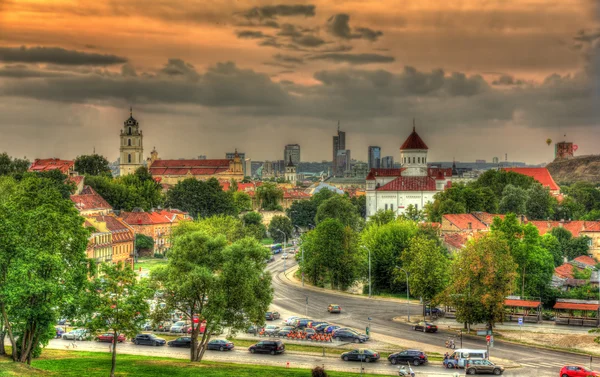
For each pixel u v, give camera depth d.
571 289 176.25
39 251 90.62
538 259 165.38
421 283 148.38
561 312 157.38
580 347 125.88
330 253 193.25
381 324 144.75
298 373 100.94
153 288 107.31
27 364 90.44
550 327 142.75
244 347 124.06
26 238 91.88
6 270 90.31
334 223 197.62
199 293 109.31
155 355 115.12
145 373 95.06
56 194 125.12
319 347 125.19
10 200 115.38
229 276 108.06
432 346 125.81
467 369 105.69
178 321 140.50
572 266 195.50
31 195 117.00
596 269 196.62
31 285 86.12
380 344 127.31
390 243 191.00
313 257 196.50
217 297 105.25
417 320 149.00
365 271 191.75
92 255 195.00
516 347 125.69
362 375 102.19
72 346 120.38
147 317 104.75
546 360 116.06
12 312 88.56
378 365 111.94
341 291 191.25
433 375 105.38
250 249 112.19
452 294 137.62
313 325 139.88
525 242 167.75
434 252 153.38
